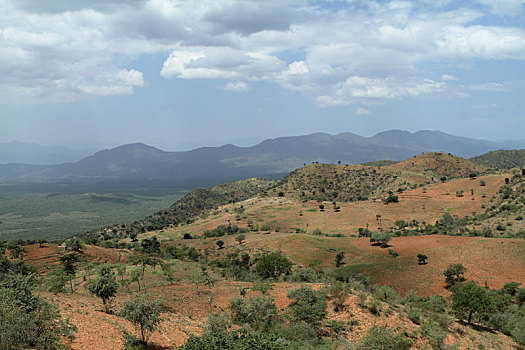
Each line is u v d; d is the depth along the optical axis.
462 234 107.75
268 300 30.09
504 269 67.44
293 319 28.39
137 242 158.25
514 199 135.62
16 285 18.75
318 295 31.62
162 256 113.31
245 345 18.33
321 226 153.12
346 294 31.67
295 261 92.62
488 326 39.38
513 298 54.84
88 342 19.06
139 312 20.58
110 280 28.91
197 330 26.11
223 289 41.12
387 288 36.88
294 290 33.16
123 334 21.59
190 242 141.00
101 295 28.03
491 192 160.25
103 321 23.42
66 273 54.16
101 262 88.81
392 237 110.19
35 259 89.69
